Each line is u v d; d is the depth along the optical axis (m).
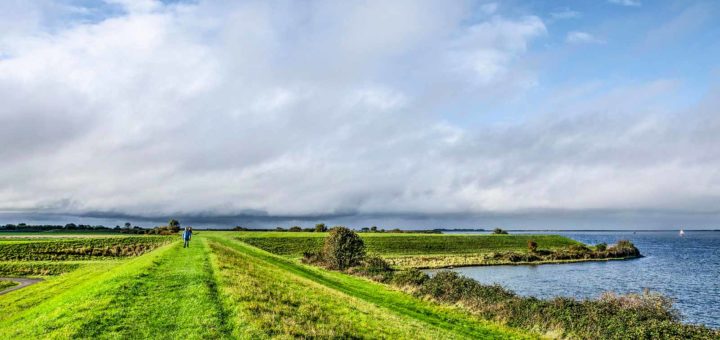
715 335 24.80
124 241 105.69
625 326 26.52
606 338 25.50
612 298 33.38
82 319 16.77
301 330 17.66
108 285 23.30
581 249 127.56
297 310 21.31
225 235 122.12
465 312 34.28
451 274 44.69
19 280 62.44
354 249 64.75
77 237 120.62
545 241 148.12
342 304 26.62
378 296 38.91
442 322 29.94
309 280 39.84
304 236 121.31
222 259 37.22
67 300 22.19
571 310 30.33
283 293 25.31
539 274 77.31
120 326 16.17
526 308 31.95
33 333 15.62
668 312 30.89
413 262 89.94
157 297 20.86
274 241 110.06
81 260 84.12
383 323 23.27
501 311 32.62
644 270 85.88
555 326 28.64
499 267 88.38
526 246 137.25
